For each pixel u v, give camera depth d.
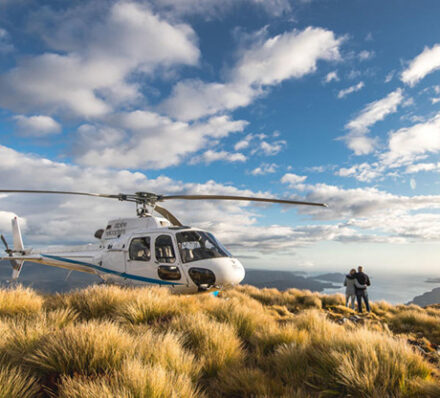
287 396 2.40
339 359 2.99
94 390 2.11
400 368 2.84
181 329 4.17
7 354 2.90
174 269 7.36
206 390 2.74
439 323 7.84
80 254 10.16
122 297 5.71
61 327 4.08
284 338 4.05
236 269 7.63
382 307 12.81
